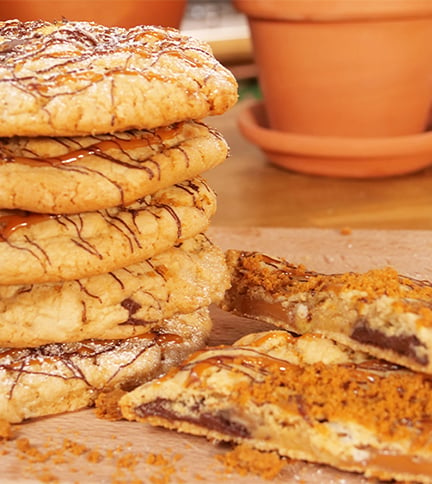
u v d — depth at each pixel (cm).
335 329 41
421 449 37
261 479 37
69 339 40
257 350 40
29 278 39
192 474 37
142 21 55
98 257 39
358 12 55
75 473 37
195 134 42
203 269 42
